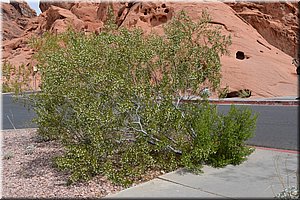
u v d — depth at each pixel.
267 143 7.47
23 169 5.77
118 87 4.83
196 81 5.88
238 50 29.06
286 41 42.06
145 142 4.97
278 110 15.00
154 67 5.90
